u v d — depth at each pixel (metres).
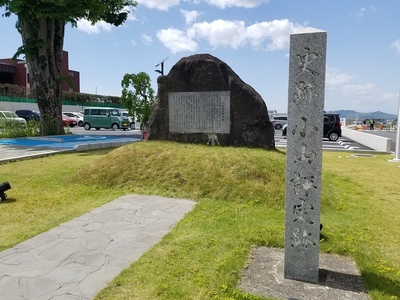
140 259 3.79
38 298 3.03
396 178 8.59
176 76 9.31
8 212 5.52
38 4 15.96
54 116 19.86
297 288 3.19
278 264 3.68
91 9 17.14
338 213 5.52
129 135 23.42
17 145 15.34
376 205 6.03
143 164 7.64
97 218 5.25
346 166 10.55
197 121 9.16
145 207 5.84
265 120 8.76
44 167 9.52
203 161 7.29
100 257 3.87
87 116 30.88
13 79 39.75
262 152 7.89
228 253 3.88
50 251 4.03
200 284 3.21
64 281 3.32
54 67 19.41
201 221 5.07
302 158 3.29
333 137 22.34
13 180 7.83
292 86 3.26
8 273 3.48
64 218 5.23
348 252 3.96
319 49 3.14
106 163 8.02
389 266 3.62
